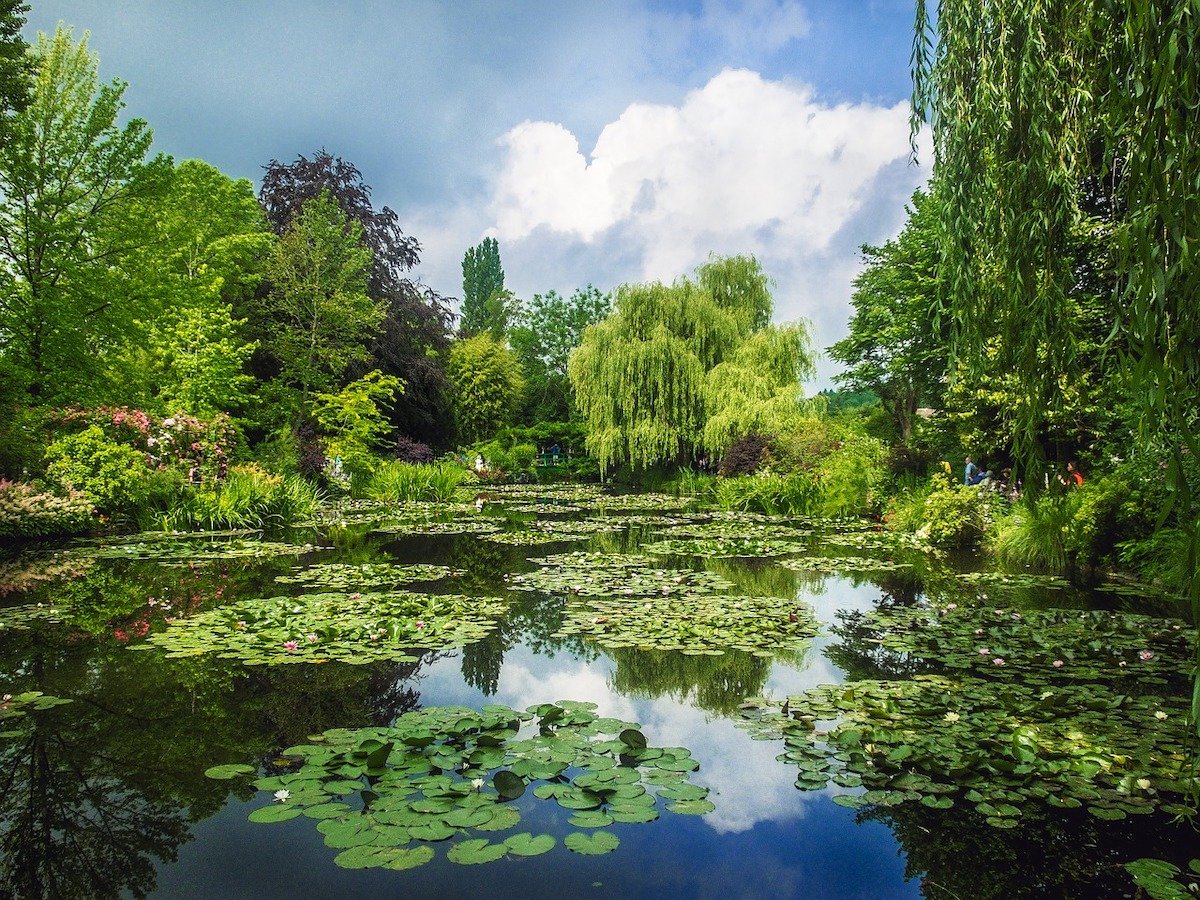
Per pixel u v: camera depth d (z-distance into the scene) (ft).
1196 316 7.09
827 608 20.30
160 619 18.20
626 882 7.22
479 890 7.03
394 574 25.16
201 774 9.52
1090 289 24.59
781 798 9.08
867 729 10.96
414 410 89.66
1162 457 19.98
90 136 41.06
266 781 9.11
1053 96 11.85
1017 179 12.10
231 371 55.31
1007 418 30.55
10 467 35.04
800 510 51.44
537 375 135.54
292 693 12.85
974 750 10.05
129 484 36.65
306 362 66.44
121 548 30.58
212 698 12.53
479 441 102.17
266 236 68.08
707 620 18.63
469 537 36.63
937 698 12.49
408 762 9.68
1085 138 11.82
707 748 10.61
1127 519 25.63
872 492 48.65
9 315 38.68
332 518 45.32
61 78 41.24
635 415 72.64
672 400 72.13
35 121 39.86
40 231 39.17
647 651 16.01
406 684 13.48
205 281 55.88
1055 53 11.99
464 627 17.63
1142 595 22.13
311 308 67.36
